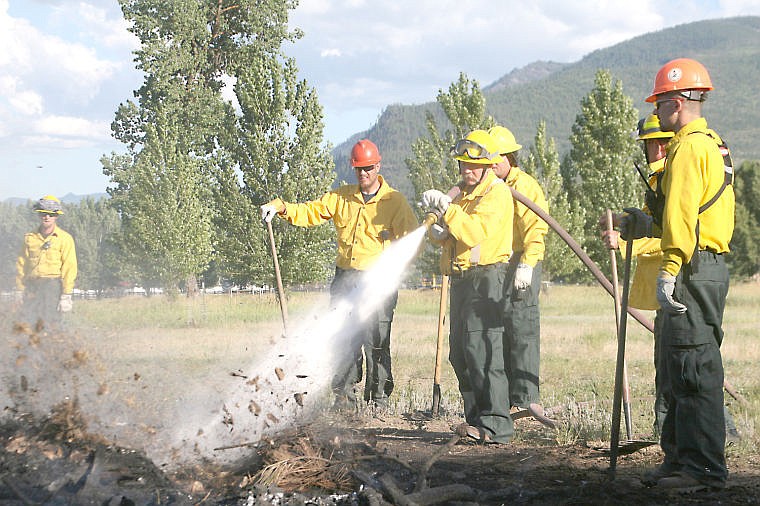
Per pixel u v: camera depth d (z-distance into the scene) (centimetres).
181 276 2825
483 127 3297
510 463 487
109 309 1664
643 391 827
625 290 443
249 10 4344
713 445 409
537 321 619
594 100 4097
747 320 2200
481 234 560
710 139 412
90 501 371
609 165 4028
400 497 382
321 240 3259
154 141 3036
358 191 721
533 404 618
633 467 474
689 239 400
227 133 3316
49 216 902
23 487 385
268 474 411
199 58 4219
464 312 575
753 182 6838
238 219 3222
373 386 712
